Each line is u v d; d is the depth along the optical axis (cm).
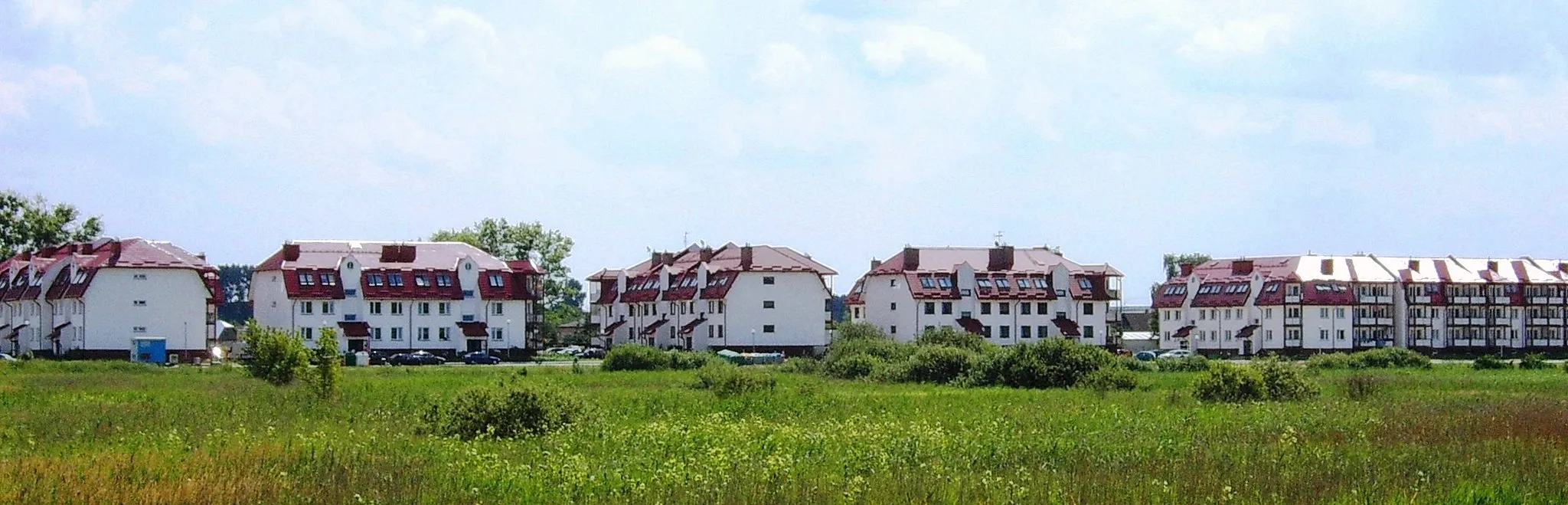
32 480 3522
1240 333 18250
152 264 14600
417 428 5100
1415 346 18612
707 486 3531
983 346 12438
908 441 4450
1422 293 18662
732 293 16325
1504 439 4588
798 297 16612
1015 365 8481
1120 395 7300
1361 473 3738
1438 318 18812
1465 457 4069
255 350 7831
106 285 14425
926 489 3425
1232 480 3622
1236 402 6700
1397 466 3875
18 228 18488
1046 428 5128
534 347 16400
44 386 7931
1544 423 5100
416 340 15675
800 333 16575
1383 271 18788
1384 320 18525
